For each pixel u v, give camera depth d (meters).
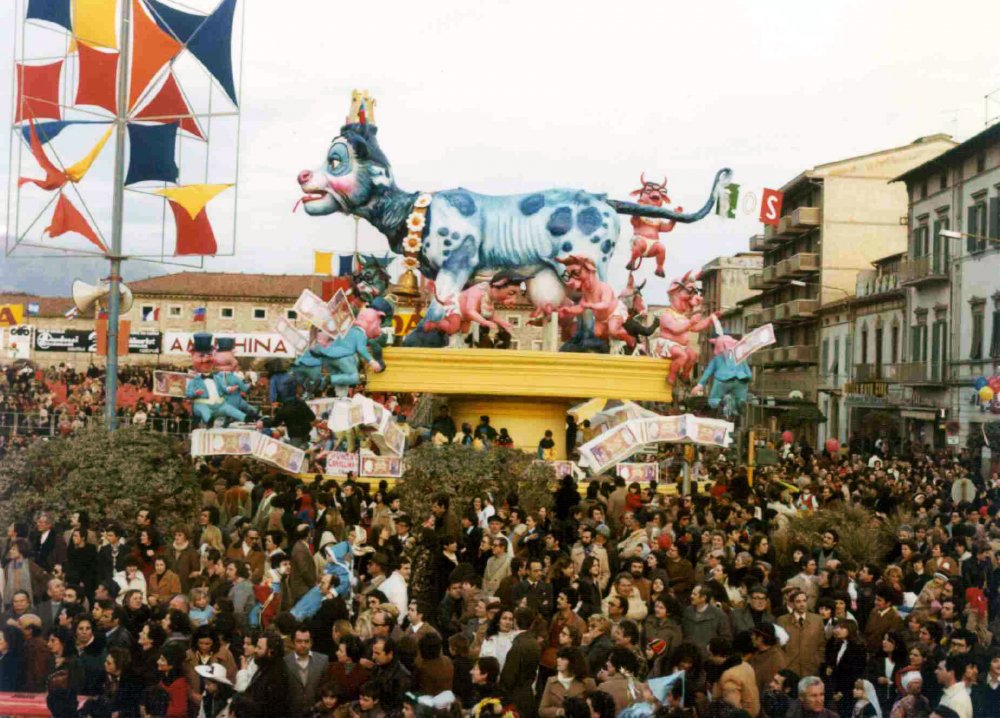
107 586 10.27
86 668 9.26
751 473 25.70
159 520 17.00
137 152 23.30
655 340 29.64
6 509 16.64
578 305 28.62
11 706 9.38
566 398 28.28
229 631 9.45
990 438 39.22
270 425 28.52
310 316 26.30
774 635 9.64
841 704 10.17
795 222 67.00
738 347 27.67
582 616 10.79
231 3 23.61
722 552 12.73
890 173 64.81
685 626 10.41
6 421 32.31
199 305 83.62
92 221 23.56
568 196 28.92
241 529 13.41
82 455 17.41
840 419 61.81
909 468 32.22
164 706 9.08
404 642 9.30
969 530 15.34
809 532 16.25
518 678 9.21
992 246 44.16
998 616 12.38
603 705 8.04
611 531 17.09
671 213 29.39
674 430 23.17
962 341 46.59
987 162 44.84
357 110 28.42
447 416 26.19
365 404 22.89
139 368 51.03
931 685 9.56
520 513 15.41
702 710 8.69
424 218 28.34
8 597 11.09
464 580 11.11
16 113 23.67
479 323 28.28
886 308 55.88
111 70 23.00
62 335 57.25
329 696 8.74
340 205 28.48
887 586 11.20
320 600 11.17
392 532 15.02
